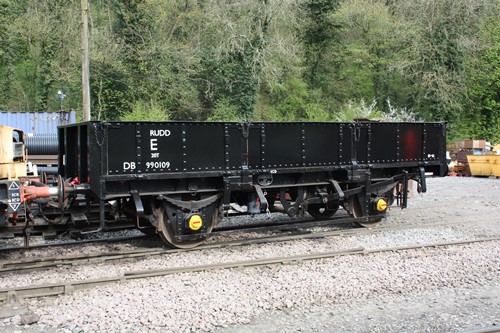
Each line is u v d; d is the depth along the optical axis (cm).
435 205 1382
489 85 3822
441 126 1136
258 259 761
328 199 977
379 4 3975
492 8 3778
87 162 835
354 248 847
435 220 1150
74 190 785
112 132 779
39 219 902
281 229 1027
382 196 1044
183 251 834
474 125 3922
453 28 3584
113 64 2923
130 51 3014
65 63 3130
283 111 3781
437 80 3559
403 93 4056
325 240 919
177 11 3300
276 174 934
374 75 4081
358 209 1035
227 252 833
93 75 2959
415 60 3638
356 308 599
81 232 799
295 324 550
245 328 538
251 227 1017
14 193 729
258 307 591
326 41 4016
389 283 676
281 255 818
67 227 888
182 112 3331
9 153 786
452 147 2973
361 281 680
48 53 3203
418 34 3625
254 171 886
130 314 553
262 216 1168
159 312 559
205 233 866
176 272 706
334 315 577
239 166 877
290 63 3559
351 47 3981
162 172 815
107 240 914
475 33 3744
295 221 1085
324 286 654
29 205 830
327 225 1074
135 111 2734
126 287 645
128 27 3006
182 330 525
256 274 709
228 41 3184
